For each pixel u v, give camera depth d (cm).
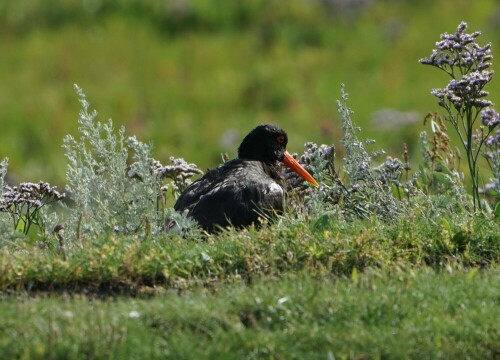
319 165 1397
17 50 3966
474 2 4234
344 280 1092
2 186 1396
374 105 3500
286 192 1473
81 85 3728
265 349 951
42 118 3462
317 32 4059
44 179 3106
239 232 1228
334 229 1223
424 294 1038
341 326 982
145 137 3328
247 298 1016
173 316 989
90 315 981
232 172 1430
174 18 4162
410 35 4000
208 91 3669
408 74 3741
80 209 1343
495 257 1191
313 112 3478
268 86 3684
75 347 925
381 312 998
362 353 950
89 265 1121
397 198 1434
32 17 4181
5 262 1109
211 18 4169
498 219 1273
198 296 1047
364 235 1170
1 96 3619
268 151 1548
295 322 984
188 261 1140
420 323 987
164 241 1193
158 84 3734
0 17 4181
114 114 3512
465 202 1370
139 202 1316
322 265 1135
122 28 4091
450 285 1058
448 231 1206
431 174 1453
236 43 4019
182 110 3566
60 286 1113
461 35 1315
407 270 1101
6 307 996
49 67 3847
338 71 3794
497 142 1414
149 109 3566
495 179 1378
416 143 3108
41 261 1120
